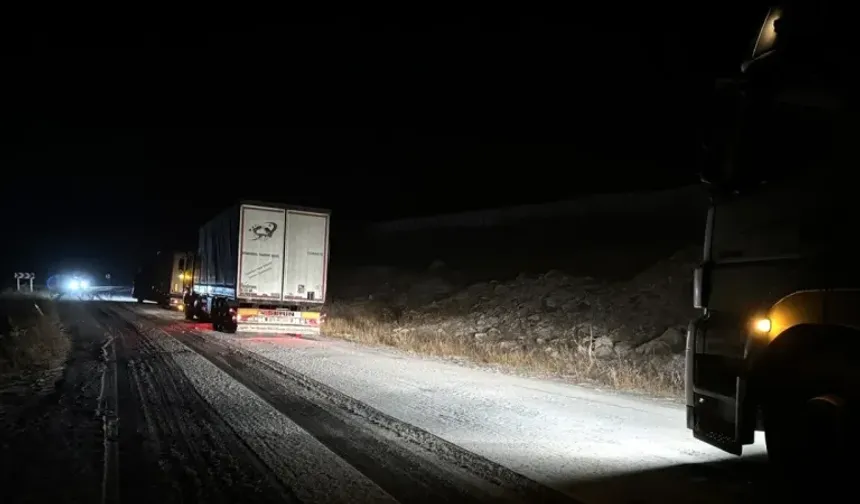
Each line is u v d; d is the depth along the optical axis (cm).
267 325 2628
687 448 884
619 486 706
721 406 666
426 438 911
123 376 1402
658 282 2655
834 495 559
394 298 3912
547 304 2816
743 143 665
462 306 3195
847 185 562
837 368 558
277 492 659
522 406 1187
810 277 586
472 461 796
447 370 1684
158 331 2653
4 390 1212
